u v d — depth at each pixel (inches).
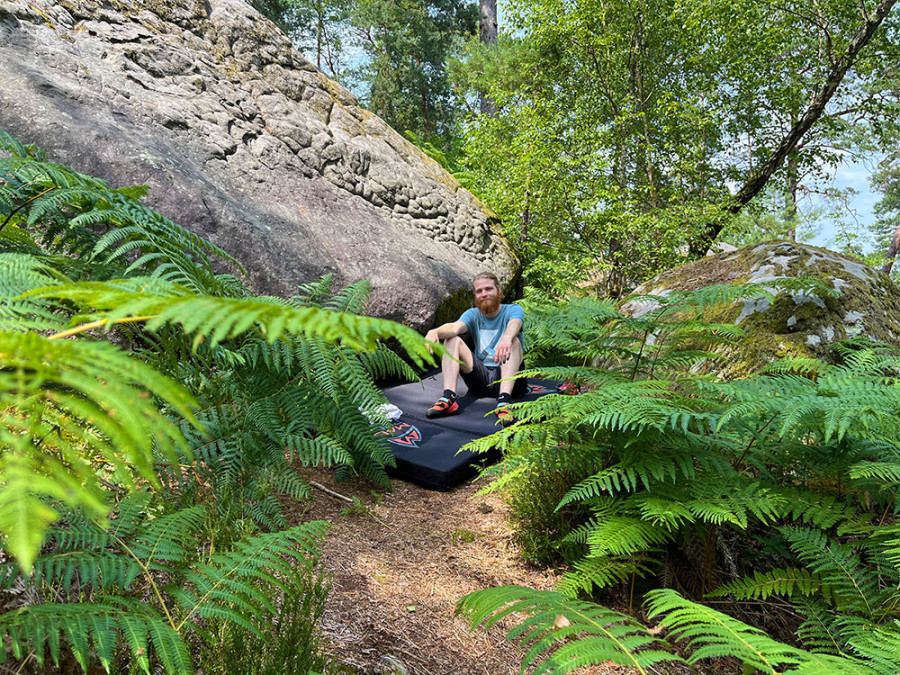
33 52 155.0
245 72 219.8
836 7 375.2
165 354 70.4
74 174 71.7
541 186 323.9
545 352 167.0
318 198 204.7
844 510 78.2
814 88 388.5
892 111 397.7
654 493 79.2
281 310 20.6
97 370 19.8
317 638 57.2
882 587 76.9
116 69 173.3
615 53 391.5
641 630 46.6
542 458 86.9
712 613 49.6
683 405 81.2
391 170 251.1
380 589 78.9
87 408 18.9
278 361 84.3
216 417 82.5
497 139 365.4
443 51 775.1
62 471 20.3
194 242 86.7
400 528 99.7
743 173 414.6
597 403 79.7
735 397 87.5
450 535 99.3
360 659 63.5
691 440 85.2
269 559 52.5
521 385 159.6
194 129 180.9
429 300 201.2
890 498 78.2
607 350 102.8
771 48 377.7
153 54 187.6
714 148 405.7
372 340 23.1
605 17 384.8
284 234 174.2
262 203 181.3
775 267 152.3
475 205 299.7
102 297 21.3
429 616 75.1
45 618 37.0
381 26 750.5
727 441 88.6
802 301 133.6
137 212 74.7
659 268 324.2
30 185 70.6
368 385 96.0
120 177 140.8
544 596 54.7
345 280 178.2
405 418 146.0
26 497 16.5
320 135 225.1
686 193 382.9
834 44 382.9
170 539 52.4
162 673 50.6
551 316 119.6
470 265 254.5
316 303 107.7
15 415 24.4
